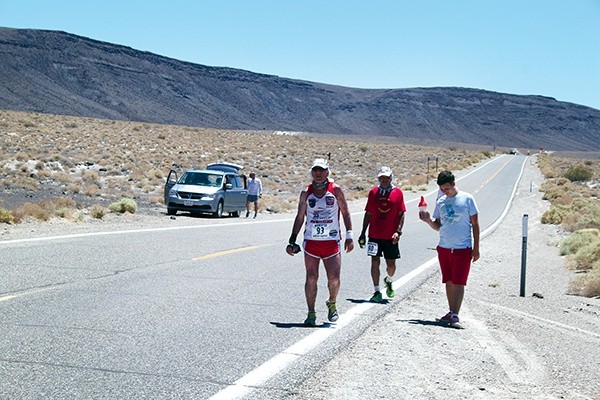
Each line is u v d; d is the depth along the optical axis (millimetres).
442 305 11641
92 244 16469
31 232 18359
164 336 8008
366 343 8398
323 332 8734
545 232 31188
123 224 22828
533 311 12211
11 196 31453
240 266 14336
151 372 6590
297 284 12383
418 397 6402
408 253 19500
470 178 83375
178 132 102188
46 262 13211
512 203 52844
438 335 9188
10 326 8078
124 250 15711
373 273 11547
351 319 9688
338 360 7539
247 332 8461
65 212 23422
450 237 9945
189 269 13492
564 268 19266
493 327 10164
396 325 9625
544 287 15672
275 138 115125
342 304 10922
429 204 46500
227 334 8297
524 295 14172
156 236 19234
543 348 9047
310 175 9227
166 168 57844
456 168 99250
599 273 15438
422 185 68812
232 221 27250
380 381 6832
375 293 11406
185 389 6145
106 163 55688
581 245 22156
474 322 10383
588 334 10453
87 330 8078
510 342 9211
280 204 39594
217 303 10188
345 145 115125
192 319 9000
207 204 29547
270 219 29781
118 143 76312
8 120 84000
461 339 9078
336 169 80438
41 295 10023
